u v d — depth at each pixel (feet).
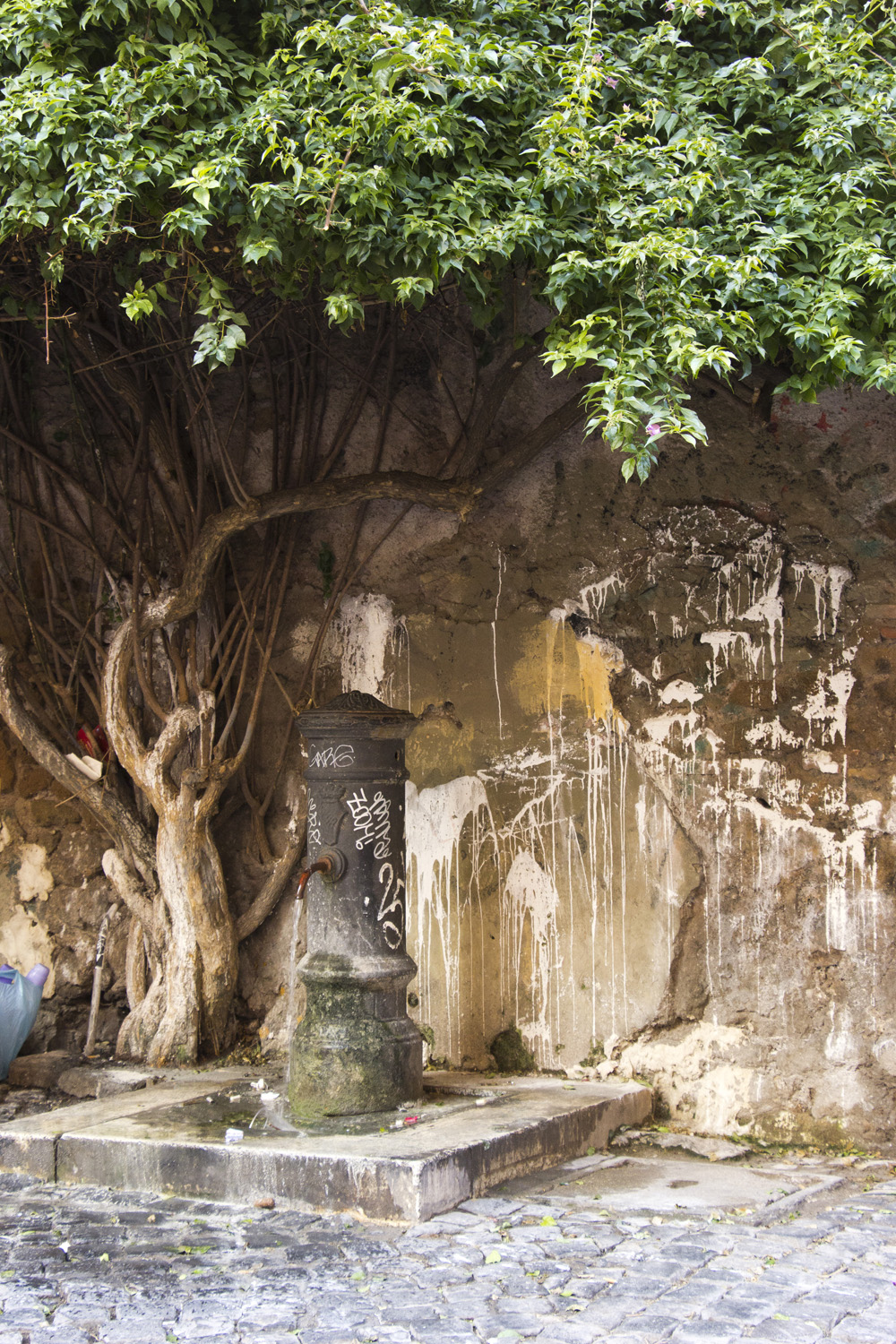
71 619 22.43
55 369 22.50
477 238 14.96
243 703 22.33
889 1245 13.35
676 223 16.24
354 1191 14.29
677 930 18.94
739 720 18.83
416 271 15.25
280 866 21.70
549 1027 19.75
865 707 18.04
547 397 20.53
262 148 15.15
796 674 18.53
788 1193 15.31
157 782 20.99
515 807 20.33
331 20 16.47
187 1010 20.71
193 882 21.02
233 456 22.20
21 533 22.65
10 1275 12.47
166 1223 14.20
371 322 21.61
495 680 20.68
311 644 22.17
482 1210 14.39
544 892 19.97
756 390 18.81
